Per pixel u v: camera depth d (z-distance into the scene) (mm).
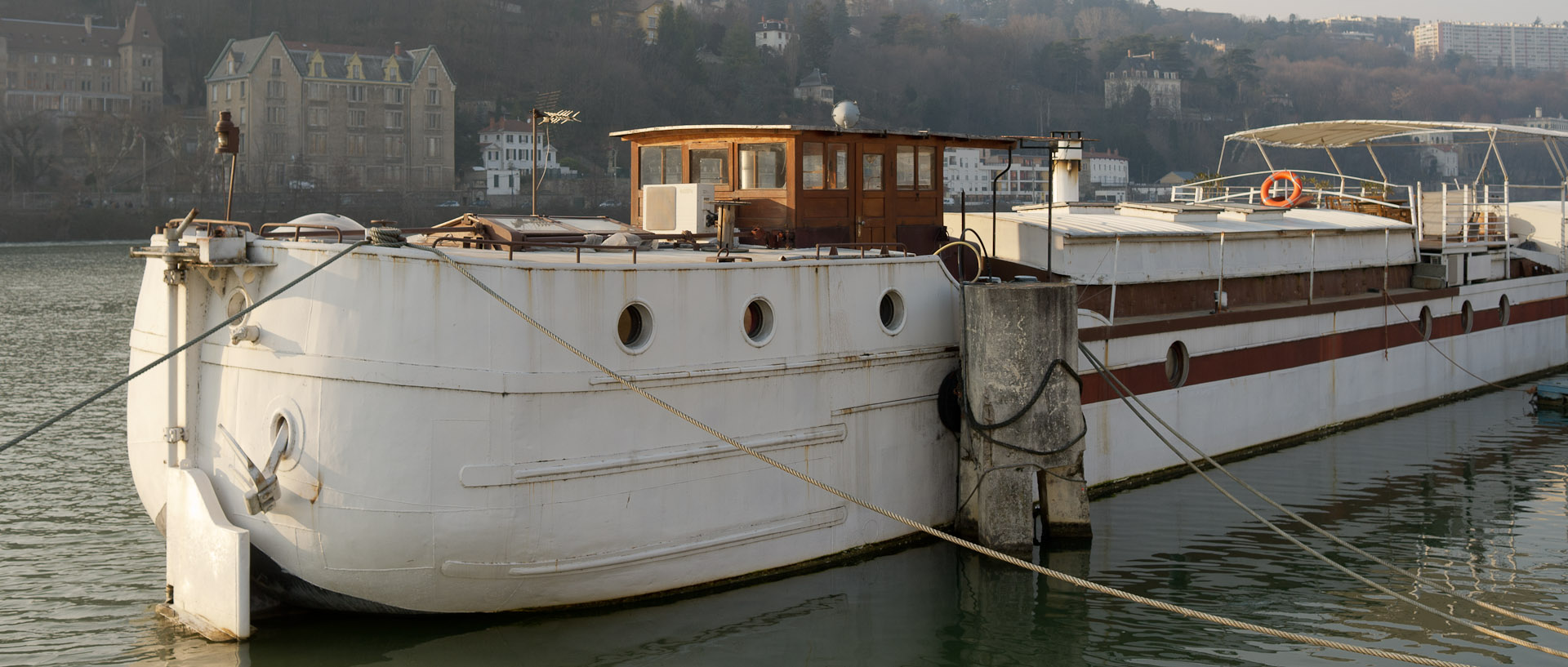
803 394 16156
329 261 13328
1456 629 15633
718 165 19953
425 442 13273
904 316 17422
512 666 13727
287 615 14797
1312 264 26859
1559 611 16312
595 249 15453
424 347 13211
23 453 25984
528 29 193625
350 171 145000
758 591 15797
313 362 13398
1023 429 17297
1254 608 16203
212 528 13883
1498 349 33688
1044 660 14438
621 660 13984
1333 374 27188
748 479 15602
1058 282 17516
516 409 13453
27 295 66875
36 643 14578
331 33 183250
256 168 140750
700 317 14938
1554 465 24234
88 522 20469
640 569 14711
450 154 157375
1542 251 37406
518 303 13461
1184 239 23734
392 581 13719
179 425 14367
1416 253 31062
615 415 14188
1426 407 30406
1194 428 23297
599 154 167750
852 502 16906
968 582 16672
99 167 133000
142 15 163125
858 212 19969
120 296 66500
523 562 13781
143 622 15219
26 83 156625
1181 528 19547
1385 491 22219
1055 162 27938
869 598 16031
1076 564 17672
